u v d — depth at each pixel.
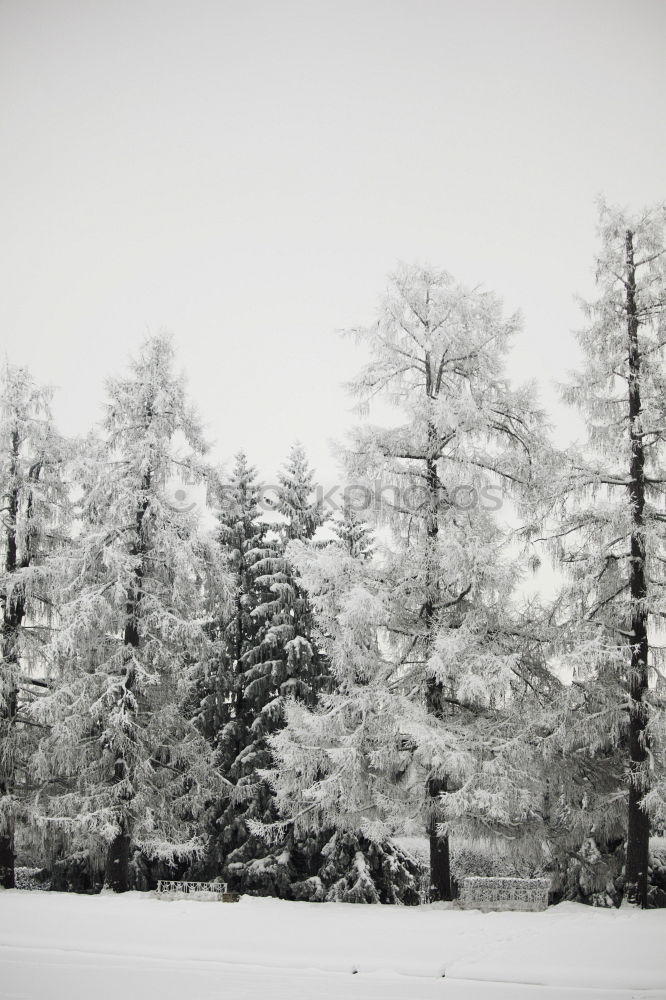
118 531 19.75
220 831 22.41
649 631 16.52
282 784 18.64
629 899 15.66
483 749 16.20
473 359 18.28
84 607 18.48
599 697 16.48
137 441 20.14
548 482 17.41
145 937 12.82
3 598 21.05
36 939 12.84
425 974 10.41
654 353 17.12
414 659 17.86
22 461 21.48
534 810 17.34
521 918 13.48
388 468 17.94
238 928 13.34
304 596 23.55
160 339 21.06
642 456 17.02
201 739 21.20
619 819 17.27
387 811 17.20
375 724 17.08
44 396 22.05
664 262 17.11
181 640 20.06
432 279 18.52
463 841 17.62
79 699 18.70
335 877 21.20
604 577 17.11
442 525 17.91
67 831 18.66
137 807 18.73
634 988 9.55
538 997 9.06
